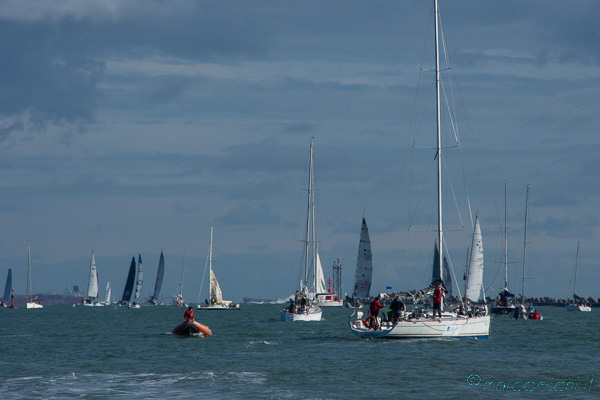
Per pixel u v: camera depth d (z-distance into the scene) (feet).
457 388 195.11
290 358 256.73
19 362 258.98
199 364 244.63
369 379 208.85
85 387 199.82
